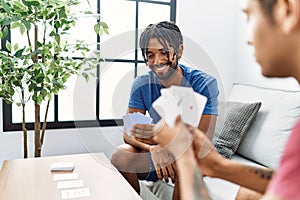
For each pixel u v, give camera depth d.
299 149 0.30
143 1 2.12
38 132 1.72
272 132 1.56
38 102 1.62
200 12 2.33
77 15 1.66
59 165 1.28
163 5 2.23
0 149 1.94
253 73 2.24
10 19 1.42
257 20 0.33
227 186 1.27
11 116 1.95
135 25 2.04
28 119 2.01
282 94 1.66
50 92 1.63
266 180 0.54
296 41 0.31
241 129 1.70
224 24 2.43
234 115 1.73
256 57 0.35
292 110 1.52
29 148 2.00
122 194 1.02
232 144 1.68
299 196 0.28
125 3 2.05
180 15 2.27
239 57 2.42
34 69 1.55
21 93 1.71
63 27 1.77
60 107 2.05
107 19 1.96
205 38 2.37
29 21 1.50
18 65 1.61
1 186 1.08
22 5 1.47
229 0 2.42
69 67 1.71
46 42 1.77
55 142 2.06
